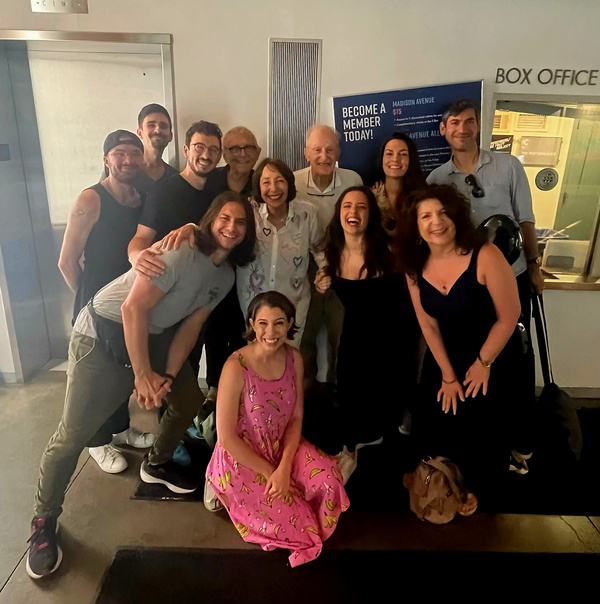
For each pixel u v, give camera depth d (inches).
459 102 64.9
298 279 66.1
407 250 65.6
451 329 67.4
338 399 73.1
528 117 67.9
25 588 54.9
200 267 57.2
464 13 64.4
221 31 63.8
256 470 59.1
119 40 64.0
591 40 65.6
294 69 65.2
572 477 71.6
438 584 56.1
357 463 73.3
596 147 68.1
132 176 65.9
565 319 75.0
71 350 56.1
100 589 54.7
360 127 66.8
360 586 55.6
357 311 69.0
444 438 72.1
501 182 68.3
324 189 66.2
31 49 64.6
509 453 72.1
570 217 71.1
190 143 63.4
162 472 68.8
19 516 64.0
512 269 69.7
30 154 68.9
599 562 59.2
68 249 67.4
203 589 54.9
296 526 59.1
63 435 55.9
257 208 63.0
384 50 65.2
